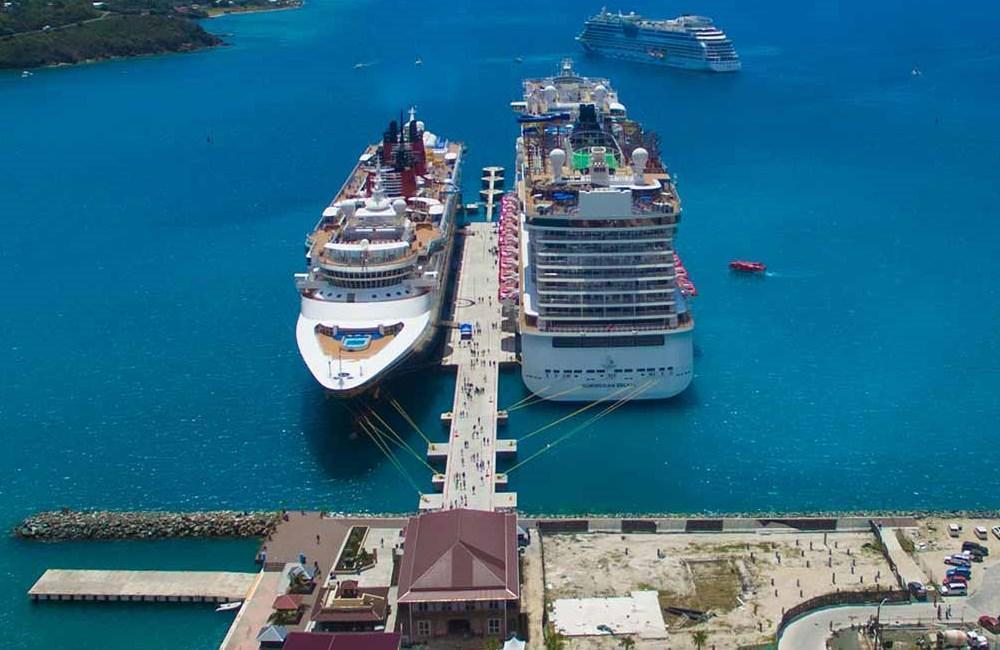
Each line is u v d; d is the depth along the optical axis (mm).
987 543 163125
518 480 190750
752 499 184375
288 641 139500
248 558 170250
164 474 196000
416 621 146000
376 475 193875
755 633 143625
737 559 161500
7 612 158250
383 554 165375
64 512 181875
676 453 199250
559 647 142250
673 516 176750
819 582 154750
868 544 165125
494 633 147000
